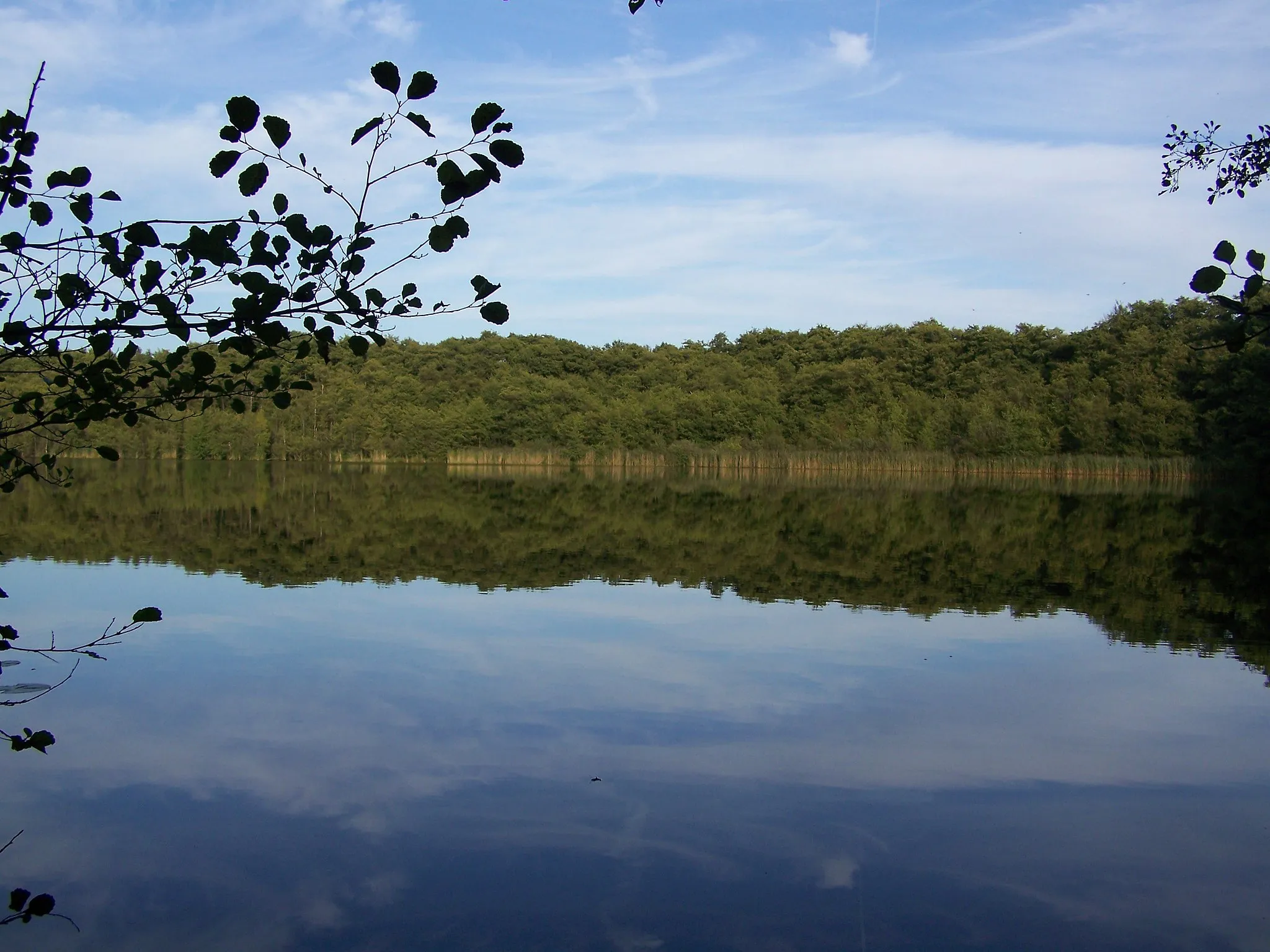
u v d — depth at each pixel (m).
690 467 56.06
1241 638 10.55
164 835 5.45
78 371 3.22
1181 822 5.73
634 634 10.49
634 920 4.60
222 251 3.02
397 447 59.31
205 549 17.11
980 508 28.81
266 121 2.93
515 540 19.23
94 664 8.99
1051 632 10.85
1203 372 43.16
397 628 10.66
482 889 4.89
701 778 6.32
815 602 12.57
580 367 73.06
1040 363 60.22
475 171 3.01
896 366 65.06
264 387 3.41
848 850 5.35
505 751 6.77
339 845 5.34
